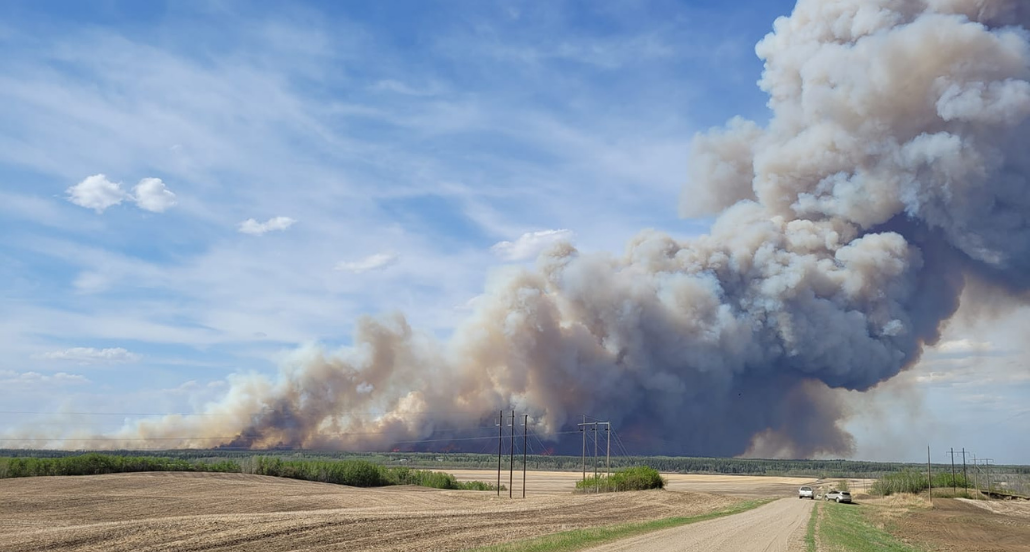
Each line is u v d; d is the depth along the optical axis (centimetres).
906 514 7269
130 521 3794
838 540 3753
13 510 4659
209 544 2939
